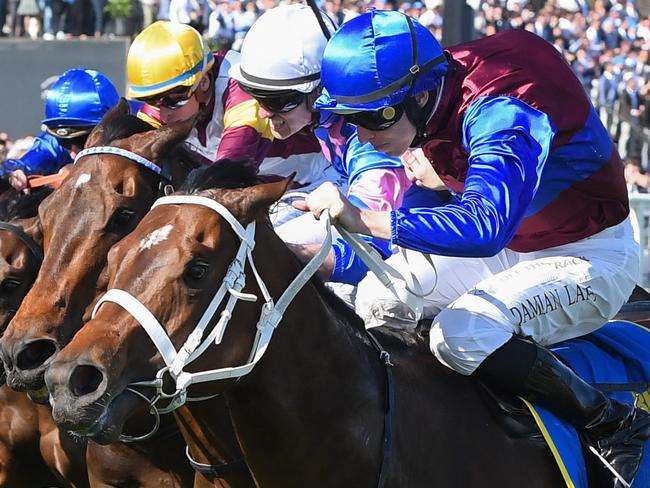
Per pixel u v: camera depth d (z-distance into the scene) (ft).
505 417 17.58
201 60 22.12
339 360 15.99
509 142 16.17
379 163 20.57
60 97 24.94
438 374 17.52
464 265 19.20
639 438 18.33
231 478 17.16
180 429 19.15
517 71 17.02
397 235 15.16
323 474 15.88
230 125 21.65
